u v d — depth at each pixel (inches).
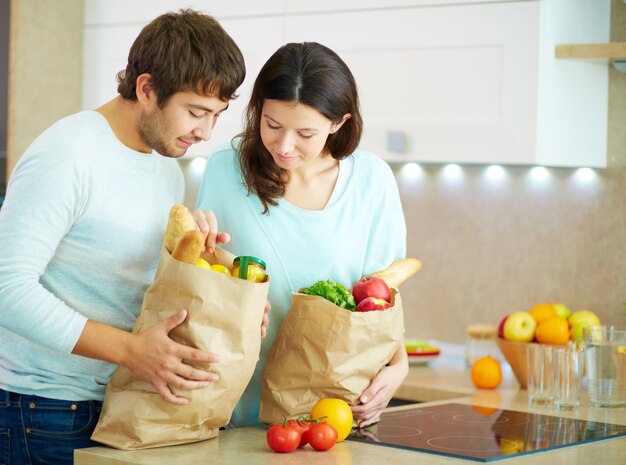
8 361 75.5
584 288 121.5
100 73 135.7
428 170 132.7
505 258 127.3
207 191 86.0
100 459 69.6
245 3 124.8
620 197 118.4
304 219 84.0
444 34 112.0
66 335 69.2
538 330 111.9
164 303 70.8
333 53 77.2
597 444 78.7
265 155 82.3
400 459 71.2
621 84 116.9
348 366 77.2
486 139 110.3
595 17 114.7
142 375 70.2
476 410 93.8
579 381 99.1
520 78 108.2
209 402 71.3
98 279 74.5
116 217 74.1
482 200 128.7
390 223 87.4
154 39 71.1
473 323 130.3
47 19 137.9
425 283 133.9
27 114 138.4
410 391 113.3
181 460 68.6
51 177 69.6
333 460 70.2
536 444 77.2
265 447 73.6
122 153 74.9
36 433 74.4
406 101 115.0
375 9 116.0
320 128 75.9
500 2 108.7
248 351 71.4
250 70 125.0
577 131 113.6
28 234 68.6
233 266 74.4
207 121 73.2
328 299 77.0
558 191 123.0
